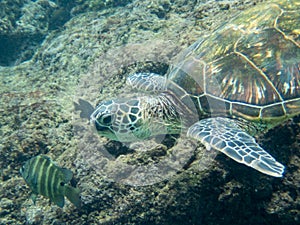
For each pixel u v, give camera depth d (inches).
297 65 25.2
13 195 31.4
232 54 27.1
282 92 24.9
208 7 42.6
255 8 29.7
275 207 24.6
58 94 43.6
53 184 23.3
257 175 24.8
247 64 26.2
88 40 52.5
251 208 25.0
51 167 23.1
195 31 39.2
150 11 51.6
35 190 24.2
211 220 25.2
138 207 25.3
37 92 44.3
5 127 37.2
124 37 46.9
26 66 60.5
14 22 68.4
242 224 25.4
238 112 25.6
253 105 25.2
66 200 27.9
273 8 28.1
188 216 24.7
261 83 25.4
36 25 71.1
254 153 21.9
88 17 63.7
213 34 30.3
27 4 72.5
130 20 51.2
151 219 25.0
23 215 29.5
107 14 60.9
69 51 52.9
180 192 24.5
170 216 24.8
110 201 26.2
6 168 33.7
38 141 34.9
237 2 40.3
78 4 74.8
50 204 28.9
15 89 49.7
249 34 27.4
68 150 32.4
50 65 53.8
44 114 37.7
